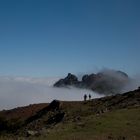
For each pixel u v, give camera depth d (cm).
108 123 4719
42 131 4853
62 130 4672
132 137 3991
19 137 4675
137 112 5359
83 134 4253
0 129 8538
